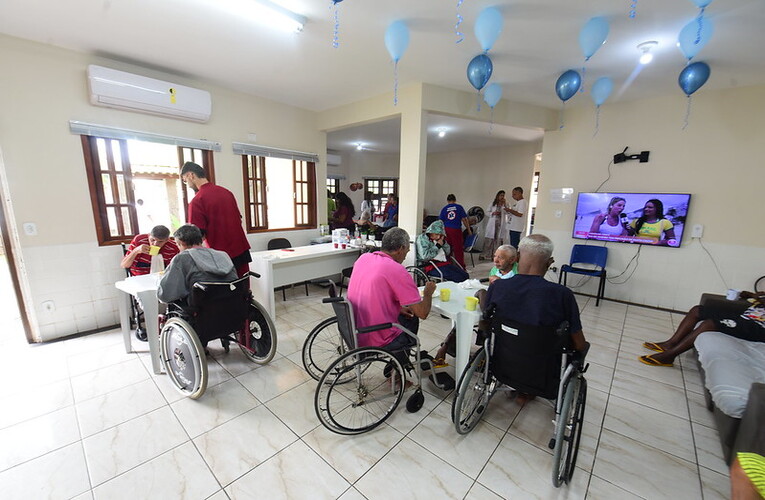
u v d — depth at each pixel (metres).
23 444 1.61
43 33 2.29
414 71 2.97
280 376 2.26
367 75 3.07
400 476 1.48
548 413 1.92
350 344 1.81
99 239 2.88
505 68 2.88
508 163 7.02
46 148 2.54
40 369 2.28
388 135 6.13
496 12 1.92
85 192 2.76
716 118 3.29
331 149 8.14
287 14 2.02
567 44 2.41
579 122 4.12
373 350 1.66
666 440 1.71
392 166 9.16
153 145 3.23
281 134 4.08
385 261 1.76
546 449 1.65
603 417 1.89
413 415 1.89
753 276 3.26
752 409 1.29
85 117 2.69
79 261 2.77
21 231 2.49
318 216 4.68
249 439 1.68
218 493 1.38
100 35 2.32
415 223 3.49
